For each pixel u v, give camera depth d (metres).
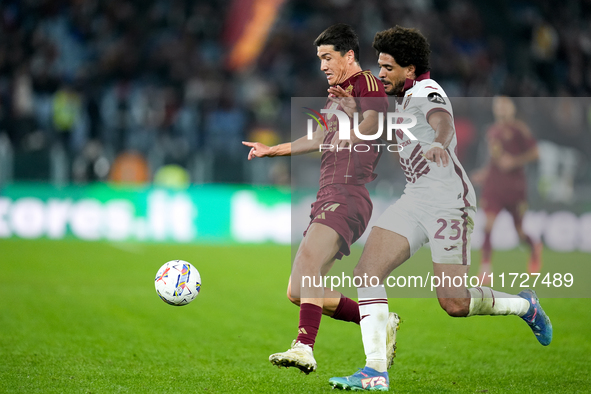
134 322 21.36
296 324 21.67
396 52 13.95
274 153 15.38
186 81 62.69
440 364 16.41
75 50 64.00
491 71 70.25
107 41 65.44
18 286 27.73
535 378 14.84
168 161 50.56
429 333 20.33
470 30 72.19
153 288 28.11
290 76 66.06
